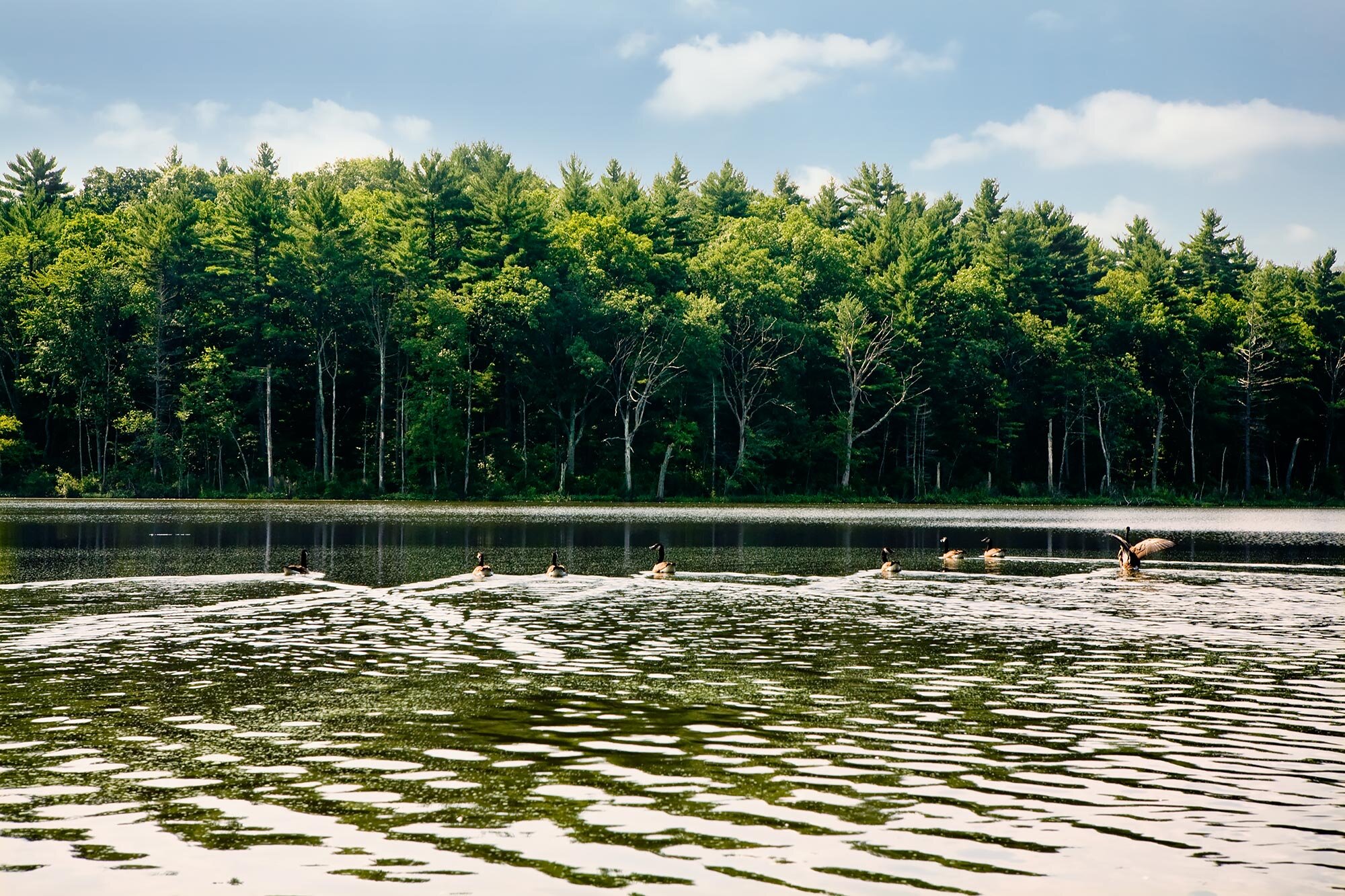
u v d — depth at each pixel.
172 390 117.88
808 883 10.69
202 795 13.34
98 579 36.50
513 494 118.25
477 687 19.61
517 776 14.11
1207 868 11.15
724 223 159.62
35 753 15.14
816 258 143.00
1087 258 172.00
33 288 115.94
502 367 124.38
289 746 15.52
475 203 128.62
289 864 11.12
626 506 108.00
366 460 120.19
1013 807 13.00
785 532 67.94
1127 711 17.95
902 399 130.75
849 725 16.95
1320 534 70.50
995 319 143.50
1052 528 77.62
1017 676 20.88
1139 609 31.17
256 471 119.00
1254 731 16.67
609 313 119.25
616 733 16.38
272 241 118.31
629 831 12.12
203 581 36.12
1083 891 10.55
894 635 26.05
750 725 16.88
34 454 114.19
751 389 130.88
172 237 114.94
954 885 10.66
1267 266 174.38
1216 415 147.62
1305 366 151.75
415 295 116.88
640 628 26.92
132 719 17.08
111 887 10.55
